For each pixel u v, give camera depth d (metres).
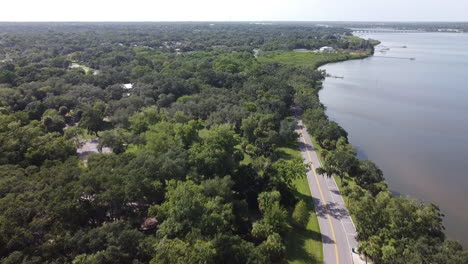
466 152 110.00
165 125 98.31
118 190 57.25
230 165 78.06
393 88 197.62
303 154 102.44
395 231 54.09
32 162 74.12
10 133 82.31
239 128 117.81
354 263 56.22
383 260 51.25
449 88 197.38
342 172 82.38
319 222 67.44
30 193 53.97
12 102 125.31
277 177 75.19
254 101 138.62
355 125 135.25
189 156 74.81
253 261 48.84
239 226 62.00
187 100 138.50
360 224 58.53
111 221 59.31
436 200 82.50
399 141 119.06
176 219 54.34
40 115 119.88
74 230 51.69
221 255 49.44
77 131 104.81
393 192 86.25
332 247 60.34
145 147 84.19
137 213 62.38
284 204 72.19
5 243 44.88
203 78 175.25
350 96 179.38
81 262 42.41
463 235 69.06
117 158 72.00
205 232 52.94
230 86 173.75
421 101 170.25
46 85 147.50
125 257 44.88
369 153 109.06
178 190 57.31
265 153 97.94
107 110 129.12
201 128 118.88
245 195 71.50
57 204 51.59
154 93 145.88
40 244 47.72
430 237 52.72
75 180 60.47
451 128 132.12
